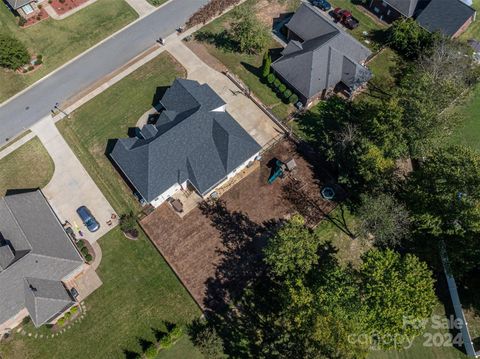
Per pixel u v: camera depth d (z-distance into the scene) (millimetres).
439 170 48812
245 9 68688
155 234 55062
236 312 50125
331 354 37469
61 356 48188
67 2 79562
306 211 56438
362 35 74688
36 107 67125
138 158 55750
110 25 76375
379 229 48062
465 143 62125
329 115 64938
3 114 66562
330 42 64250
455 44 65500
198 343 47062
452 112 62906
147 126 58500
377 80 68688
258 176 59125
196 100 58906
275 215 56219
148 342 48594
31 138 63906
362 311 41250
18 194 54312
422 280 42531
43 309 47219
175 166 55500
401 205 49125
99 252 54188
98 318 50125
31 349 48562
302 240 45906
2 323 46938
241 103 66000
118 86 68750
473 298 50438
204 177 55312
